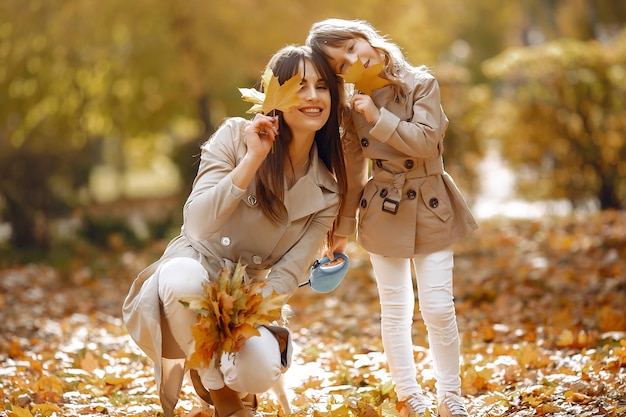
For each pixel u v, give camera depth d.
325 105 3.79
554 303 7.63
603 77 14.80
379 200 4.09
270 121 3.55
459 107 16.23
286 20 13.92
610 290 7.92
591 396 4.28
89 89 15.59
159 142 20.81
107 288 10.45
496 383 4.85
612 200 15.04
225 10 13.94
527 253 10.45
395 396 4.60
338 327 7.38
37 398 4.75
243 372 3.52
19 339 6.93
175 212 16.16
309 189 3.89
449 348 4.02
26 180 13.83
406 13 15.26
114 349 6.44
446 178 4.11
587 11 22.47
